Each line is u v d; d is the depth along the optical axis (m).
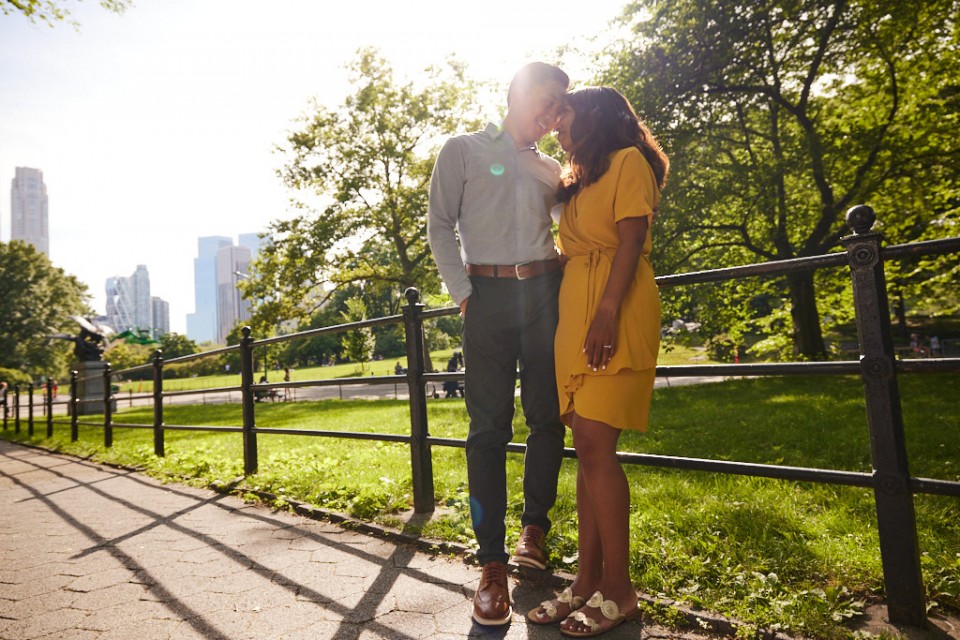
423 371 3.27
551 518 2.83
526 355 2.21
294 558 2.70
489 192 2.15
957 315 35.94
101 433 10.72
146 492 4.57
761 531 2.50
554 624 1.89
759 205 16.03
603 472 1.83
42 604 2.28
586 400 1.82
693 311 17.50
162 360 6.45
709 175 16.91
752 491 3.21
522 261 2.14
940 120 15.63
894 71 16.41
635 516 2.78
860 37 15.66
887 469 1.73
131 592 2.37
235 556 2.77
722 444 4.91
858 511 2.75
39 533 3.43
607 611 1.77
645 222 1.83
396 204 27.47
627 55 16.52
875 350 1.75
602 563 1.97
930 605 1.80
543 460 2.33
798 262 1.92
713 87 16.31
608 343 1.76
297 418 11.74
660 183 2.01
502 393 2.17
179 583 2.45
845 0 14.91
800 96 17.62
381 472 4.28
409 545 2.79
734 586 2.00
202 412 16.19
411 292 3.33
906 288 16.95
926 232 16.66
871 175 15.64
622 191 1.82
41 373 62.53
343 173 26.86
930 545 2.27
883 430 1.74
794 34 16.12
